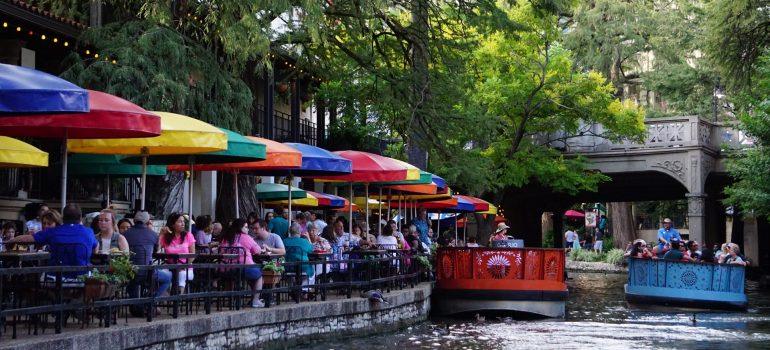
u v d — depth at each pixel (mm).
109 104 12258
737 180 43375
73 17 23609
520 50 37656
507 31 28359
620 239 57625
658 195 50125
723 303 26000
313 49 27938
